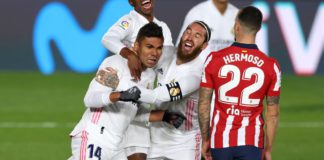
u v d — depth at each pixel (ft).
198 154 62.95
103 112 55.16
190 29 59.77
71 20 147.64
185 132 62.13
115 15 146.51
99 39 147.13
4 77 144.66
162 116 59.52
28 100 125.39
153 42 55.26
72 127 104.83
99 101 53.21
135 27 61.57
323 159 87.71
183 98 61.00
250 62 52.37
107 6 146.82
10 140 95.61
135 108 56.03
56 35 148.66
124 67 55.21
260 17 52.80
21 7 149.48
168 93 57.16
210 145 53.78
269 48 152.46
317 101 130.41
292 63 153.38
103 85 54.29
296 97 134.10
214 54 53.16
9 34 149.69
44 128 103.65
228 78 52.42
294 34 153.48
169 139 62.34
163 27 63.52
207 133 53.72
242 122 52.80
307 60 153.69
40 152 88.99
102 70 54.70
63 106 120.78
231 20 77.66
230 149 52.80
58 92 132.87
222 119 53.01
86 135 55.06
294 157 88.79
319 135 102.83
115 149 55.77
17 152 88.63
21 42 150.10
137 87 53.06
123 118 55.52
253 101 52.54
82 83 141.28
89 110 55.98
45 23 148.97
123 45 57.67
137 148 61.77
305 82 148.25
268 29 152.15
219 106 53.26
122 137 57.00
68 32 148.15
